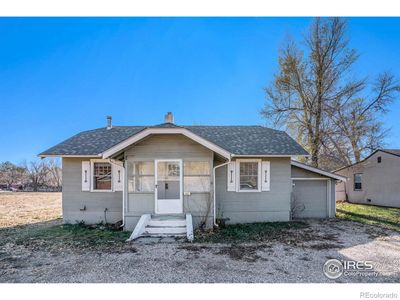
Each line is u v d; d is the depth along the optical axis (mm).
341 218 11828
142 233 8250
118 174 10641
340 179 12211
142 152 9281
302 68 19578
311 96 19281
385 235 8352
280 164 11023
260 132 13227
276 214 10867
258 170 10922
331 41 18750
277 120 20578
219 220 10141
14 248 6883
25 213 13594
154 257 6055
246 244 7211
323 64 18906
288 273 5125
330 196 12258
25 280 4824
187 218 8609
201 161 9406
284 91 20281
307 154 10562
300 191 12242
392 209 15148
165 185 10258
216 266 5473
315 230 9078
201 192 9266
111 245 7129
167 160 9297
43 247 6965
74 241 7555
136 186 9531
